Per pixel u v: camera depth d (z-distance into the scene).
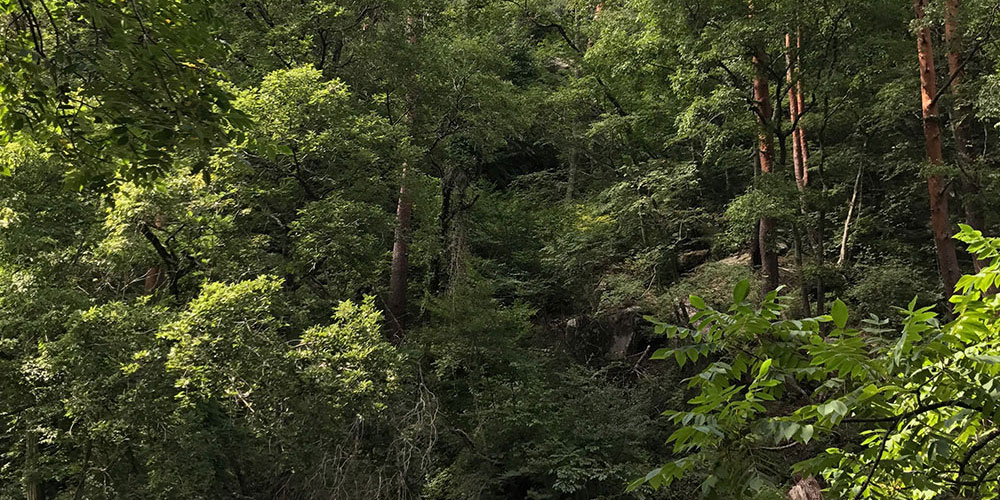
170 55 4.24
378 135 13.19
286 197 13.30
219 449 11.71
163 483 10.57
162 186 5.00
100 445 10.15
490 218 22.67
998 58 12.95
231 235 12.48
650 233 20.03
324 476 11.16
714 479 2.47
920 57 12.67
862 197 19.08
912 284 15.72
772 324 2.49
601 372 17.30
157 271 12.91
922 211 19.97
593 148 25.02
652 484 2.58
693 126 15.52
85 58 4.32
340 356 10.05
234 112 4.64
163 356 9.59
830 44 14.99
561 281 21.66
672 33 15.32
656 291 19.31
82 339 9.48
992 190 14.33
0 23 4.65
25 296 9.98
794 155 17.11
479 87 17.08
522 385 15.20
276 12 15.22
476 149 19.33
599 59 19.08
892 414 2.45
